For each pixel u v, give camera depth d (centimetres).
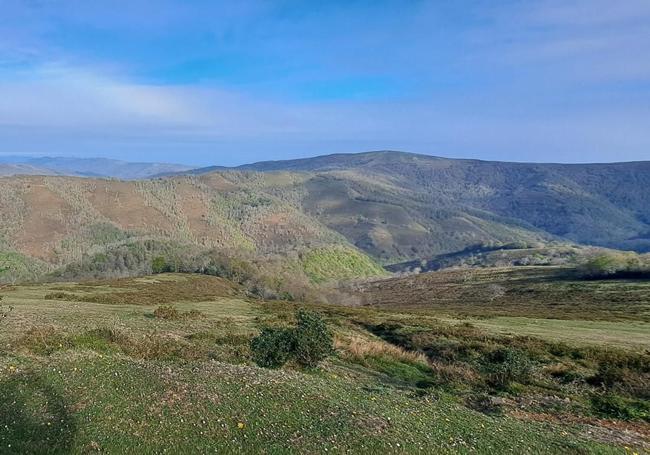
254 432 1396
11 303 4188
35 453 1179
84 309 4253
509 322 5566
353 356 3186
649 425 2180
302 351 2703
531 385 2800
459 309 9412
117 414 1431
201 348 2884
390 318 5603
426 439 1500
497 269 19462
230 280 12688
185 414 1468
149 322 3778
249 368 2177
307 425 1480
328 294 13175
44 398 1507
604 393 2672
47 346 2302
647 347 3803
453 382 2827
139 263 16025
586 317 6494
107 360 2006
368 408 1744
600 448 1670
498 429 1734
